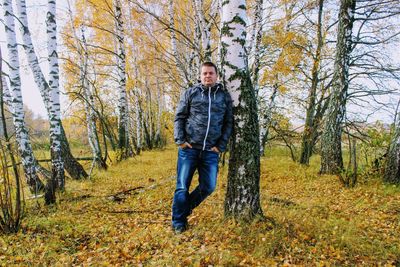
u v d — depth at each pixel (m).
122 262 3.30
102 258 3.43
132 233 4.12
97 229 4.50
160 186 7.61
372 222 4.42
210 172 3.88
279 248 3.43
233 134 3.94
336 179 7.68
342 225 4.09
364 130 11.34
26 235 4.28
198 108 3.73
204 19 8.74
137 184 8.32
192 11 13.17
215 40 13.37
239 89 3.84
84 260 3.47
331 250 3.44
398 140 6.83
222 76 3.95
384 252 3.43
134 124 28.14
